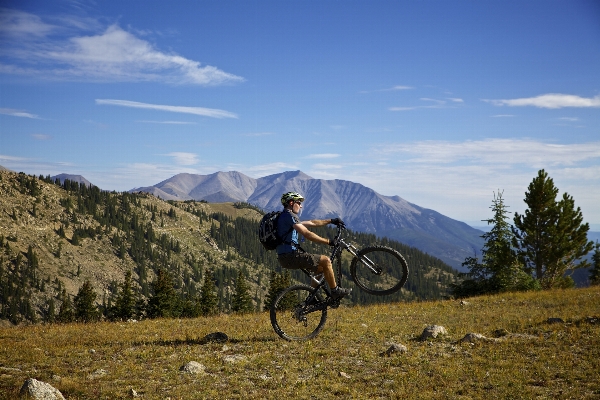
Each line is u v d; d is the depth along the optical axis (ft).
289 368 25.11
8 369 25.05
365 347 30.01
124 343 32.81
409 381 22.62
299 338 32.30
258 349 29.60
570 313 45.44
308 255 28.58
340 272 29.73
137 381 22.95
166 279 261.85
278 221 28.84
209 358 27.30
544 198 117.08
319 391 21.44
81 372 24.71
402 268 28.81
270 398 20.47
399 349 28.53
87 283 299.58
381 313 51.78
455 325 40.60
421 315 49.60
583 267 120.67
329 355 28.02
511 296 73.67
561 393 20.35
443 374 23.44
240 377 23.61
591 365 24.09
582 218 117.60
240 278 261.24
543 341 29.89
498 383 21.77
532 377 22.81
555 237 114.93
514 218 121.29
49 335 40.16
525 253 120.06
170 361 26.96
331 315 49.49
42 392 19.83
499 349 28.22
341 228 29.66
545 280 119.34
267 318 47.11
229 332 37.37
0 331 44.34
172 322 48.24
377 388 21.89
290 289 31.37
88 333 40.81
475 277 120.78
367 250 29.22
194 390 21.57
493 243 120.78
